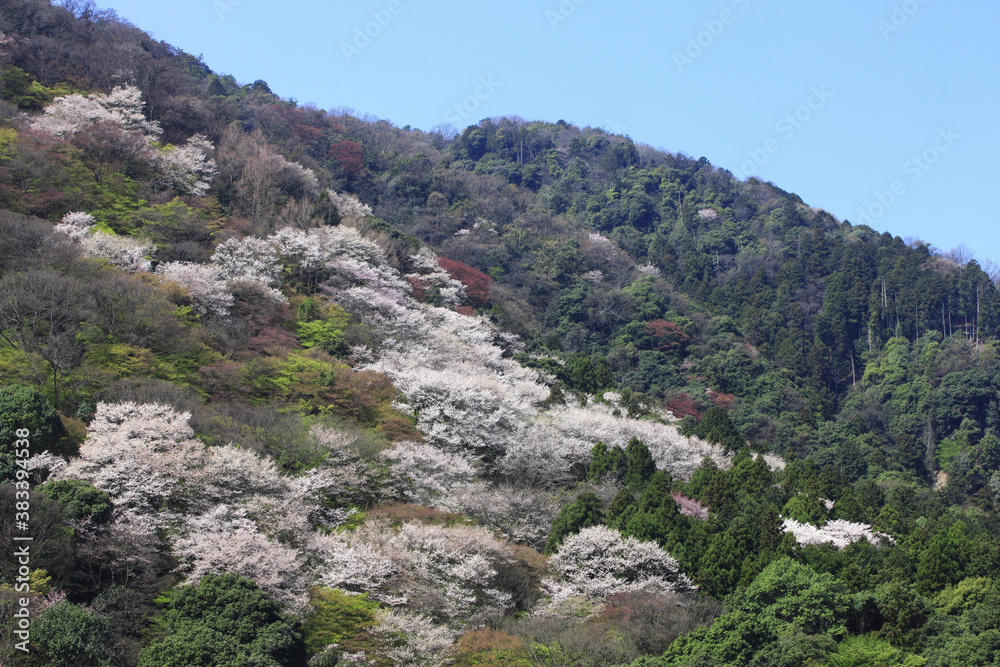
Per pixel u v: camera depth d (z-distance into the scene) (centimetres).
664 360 11431
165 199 8881
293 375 6322
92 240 6975
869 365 12269
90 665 3406
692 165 18850
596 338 11812
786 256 15188
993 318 12662
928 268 13838
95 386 5341
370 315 8175
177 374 5906
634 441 6906
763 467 6988
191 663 3509
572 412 7606
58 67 10388
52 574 3759
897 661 4356
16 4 10944
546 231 14162
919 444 10662
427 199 14088
